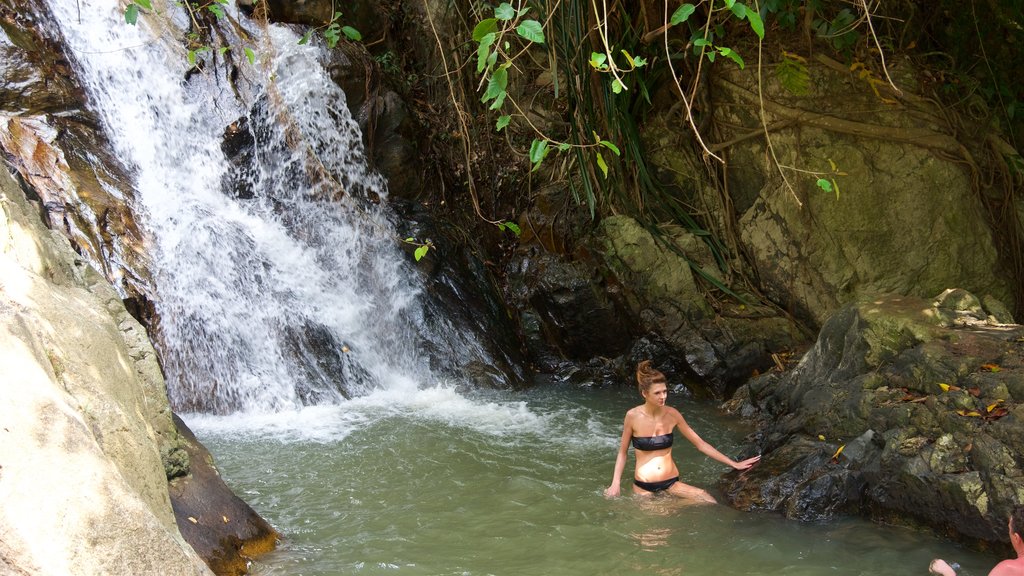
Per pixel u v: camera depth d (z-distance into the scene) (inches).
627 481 254.7
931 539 211.2
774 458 251.1
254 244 359.6
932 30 399.2
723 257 400.5
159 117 372.2
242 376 325.1
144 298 313.1
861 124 378.6
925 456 215.5
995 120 387.5
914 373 241.6
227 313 333.7
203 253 340.8
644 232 393.4
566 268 395.2
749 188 402.9
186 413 312.0
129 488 113.7
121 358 168.6
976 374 227.0
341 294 369.7
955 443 215.0
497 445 289.0
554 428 310.2
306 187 392.5
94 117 352.8
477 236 435.5
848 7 389.1
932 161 378.0
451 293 390.6
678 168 409.7
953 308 267.6
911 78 384.5
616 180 407.5
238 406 319.6
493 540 212.1
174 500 189.2
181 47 388.5
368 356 362.9
